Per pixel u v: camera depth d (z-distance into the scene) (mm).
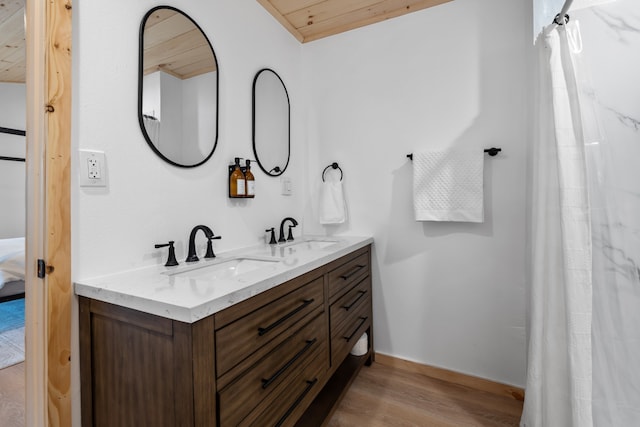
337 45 2127
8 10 2068
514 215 1654
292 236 2008
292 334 1087
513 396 1646
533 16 1484
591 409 910
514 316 1661
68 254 941
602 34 870
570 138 999
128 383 842
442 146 1821
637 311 764
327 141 2172
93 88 1006
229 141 1562
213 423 759
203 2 1421
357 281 1741
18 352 2021
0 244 2900
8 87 3719
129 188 1108
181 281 953
